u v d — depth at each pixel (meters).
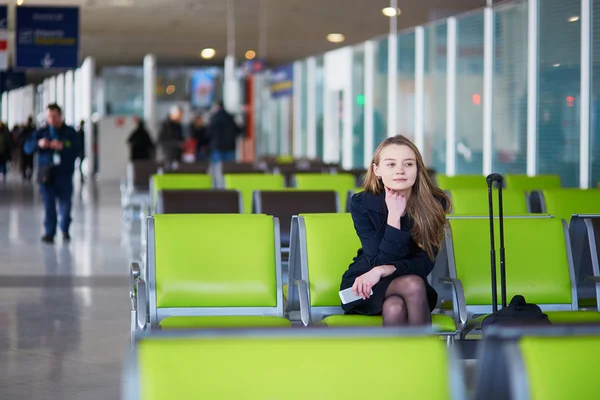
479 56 14.55
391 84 19.19
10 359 6.27
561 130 11.94
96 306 8.41
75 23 17.73
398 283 4.66
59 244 13.33
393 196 4.80
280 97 26.45
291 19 19.38
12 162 38.22
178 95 37.34
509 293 5.55
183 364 2.22
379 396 2.29
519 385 2.24
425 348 2.33
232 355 2.26
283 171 13.13
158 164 14.73
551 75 12.17
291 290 5.38
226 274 5.17
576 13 11.47
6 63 17.70
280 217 7.69
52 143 13.35
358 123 21.52
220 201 7.69
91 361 6.22
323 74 24.25
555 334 2.35
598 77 11.07
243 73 26.22
